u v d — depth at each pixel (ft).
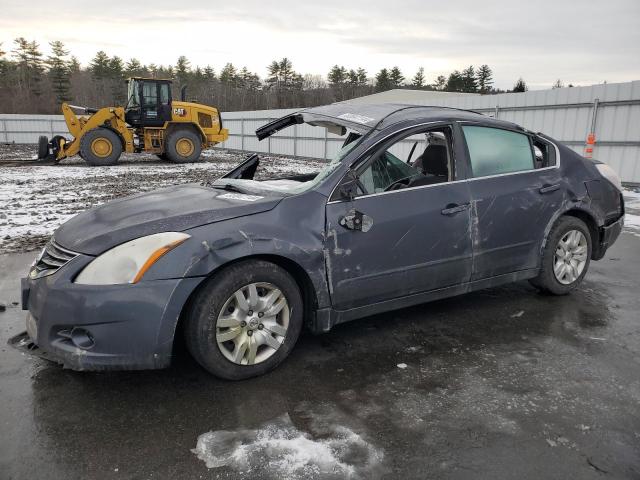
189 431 8.04
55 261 9.21
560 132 46.24
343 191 10.20
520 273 13.10
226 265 9.23
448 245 11.50
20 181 42.42
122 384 9.50
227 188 11.87
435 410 8.66
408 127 11.21
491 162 12.41
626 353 10.86
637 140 40.73
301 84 266.77
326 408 8.72
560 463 7.26
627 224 25.50
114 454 7.47
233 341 9.48
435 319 12.78
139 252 8.68
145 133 60.49
